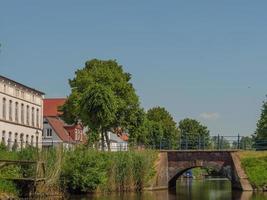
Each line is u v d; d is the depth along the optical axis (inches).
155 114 5408.5
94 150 2400.3
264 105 4106.8
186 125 6520.7
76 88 3538.4
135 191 2504.9
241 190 2709.2
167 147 3171.8
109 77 3481.8
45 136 4411.9
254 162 2795.3
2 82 3260.3
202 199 2236.7
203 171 5812.0
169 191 2763.3
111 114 3048.7
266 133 4023.1
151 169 2657.5
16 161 1969.7
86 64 3698.3
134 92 3523.6
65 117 3590.1
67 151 2290.8
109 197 2151.8
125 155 2480.3
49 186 2065.7
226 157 2898.6
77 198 2081.7
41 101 4035.4
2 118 3255.4
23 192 2012.8
